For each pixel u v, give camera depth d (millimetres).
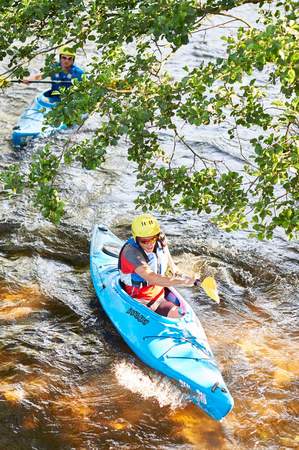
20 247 7781
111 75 4590
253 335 6543
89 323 6594
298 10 4301
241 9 16234
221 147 10430
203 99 4383
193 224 8461
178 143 10500
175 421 5391
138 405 5547
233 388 5781
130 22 4355
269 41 3652
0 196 8742
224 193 4984
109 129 4680
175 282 5668
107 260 7160
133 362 6062
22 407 5422
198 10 4176
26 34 4754
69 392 5660
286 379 5910
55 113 4457
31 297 6926
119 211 8711
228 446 5152
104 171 9633
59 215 4680
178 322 6020
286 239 8203
